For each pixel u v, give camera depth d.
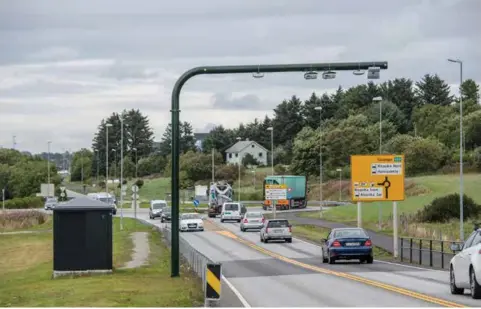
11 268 43.16
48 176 146.00
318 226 72.44
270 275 29.77
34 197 135.25
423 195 87.19
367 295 21.23
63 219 28.59
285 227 55.22
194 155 156.00
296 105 193.62
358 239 36.12
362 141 136.62
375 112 161.38
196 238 60.72
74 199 29.34
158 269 31.59
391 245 48.22
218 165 153.88
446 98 179.88
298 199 110.81
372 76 27.77
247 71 27.56
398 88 179.00
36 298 22.17
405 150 116.62
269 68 27.58
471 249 19.95
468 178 96.44
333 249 36.06
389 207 83.31
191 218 71.50
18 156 179.25
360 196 41.00
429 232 55.28
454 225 61.75
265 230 55.22
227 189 99.00
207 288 18.77
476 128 120.62
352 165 41.12
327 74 27.78
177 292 22.34
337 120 171.00
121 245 49.38
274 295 21.88
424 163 113.12
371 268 33.25
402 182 41.00
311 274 30.06
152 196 150.12
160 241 53.41
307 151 140.75
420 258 35.88
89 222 28.66
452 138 126.00
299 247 50.72
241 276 29.36
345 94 191.00
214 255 43.41
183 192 135.88
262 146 195.38
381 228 63.38
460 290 21.23
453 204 65.56
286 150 175.25
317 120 187.50
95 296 21.44
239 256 42.66
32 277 32.59
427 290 22.55
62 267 28.52
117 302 19.89
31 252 53.88
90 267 28.62
